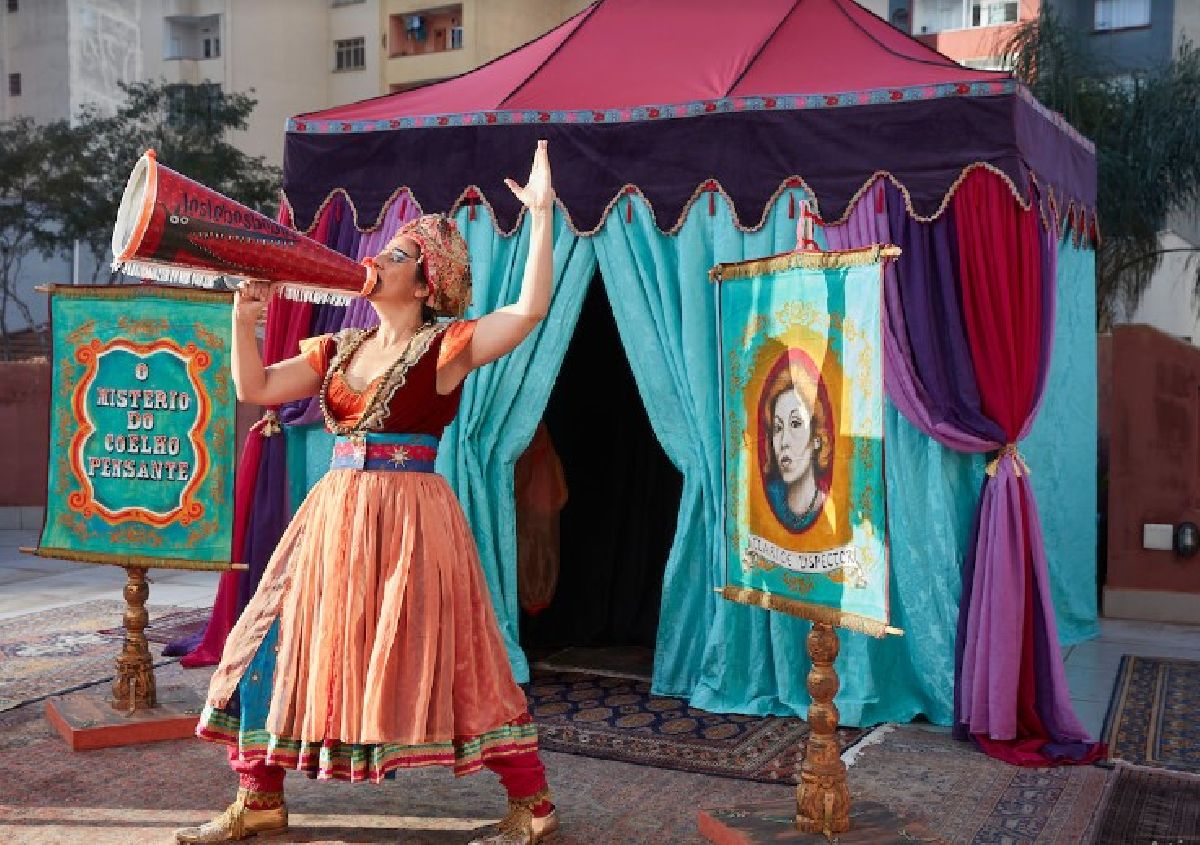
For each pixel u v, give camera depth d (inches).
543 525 242.8
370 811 150.1
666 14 236.5
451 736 129.1
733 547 149.9
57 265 1146.7
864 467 127.0
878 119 191.8
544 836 141.4
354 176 221.0
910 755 175.5
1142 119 556.1
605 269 208.2
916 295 189.6
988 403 187.0
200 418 180.4
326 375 137.6
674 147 203.3
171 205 125.1
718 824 139.3
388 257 134.6
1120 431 288.5
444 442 217.2
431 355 133.6
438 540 132.3
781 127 196.9
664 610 209.8
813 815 135.6
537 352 213.0
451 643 130.9
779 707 197.5
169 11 1435.8
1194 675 231.6
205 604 298.5
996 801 156.5
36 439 458.3
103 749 174.2
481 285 212.8
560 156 209.3
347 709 127.6
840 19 232.1
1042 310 199.8
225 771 165.0
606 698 207.9
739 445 148.8
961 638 184.2
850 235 193.8
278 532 229.3
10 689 209.8
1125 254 553.6
